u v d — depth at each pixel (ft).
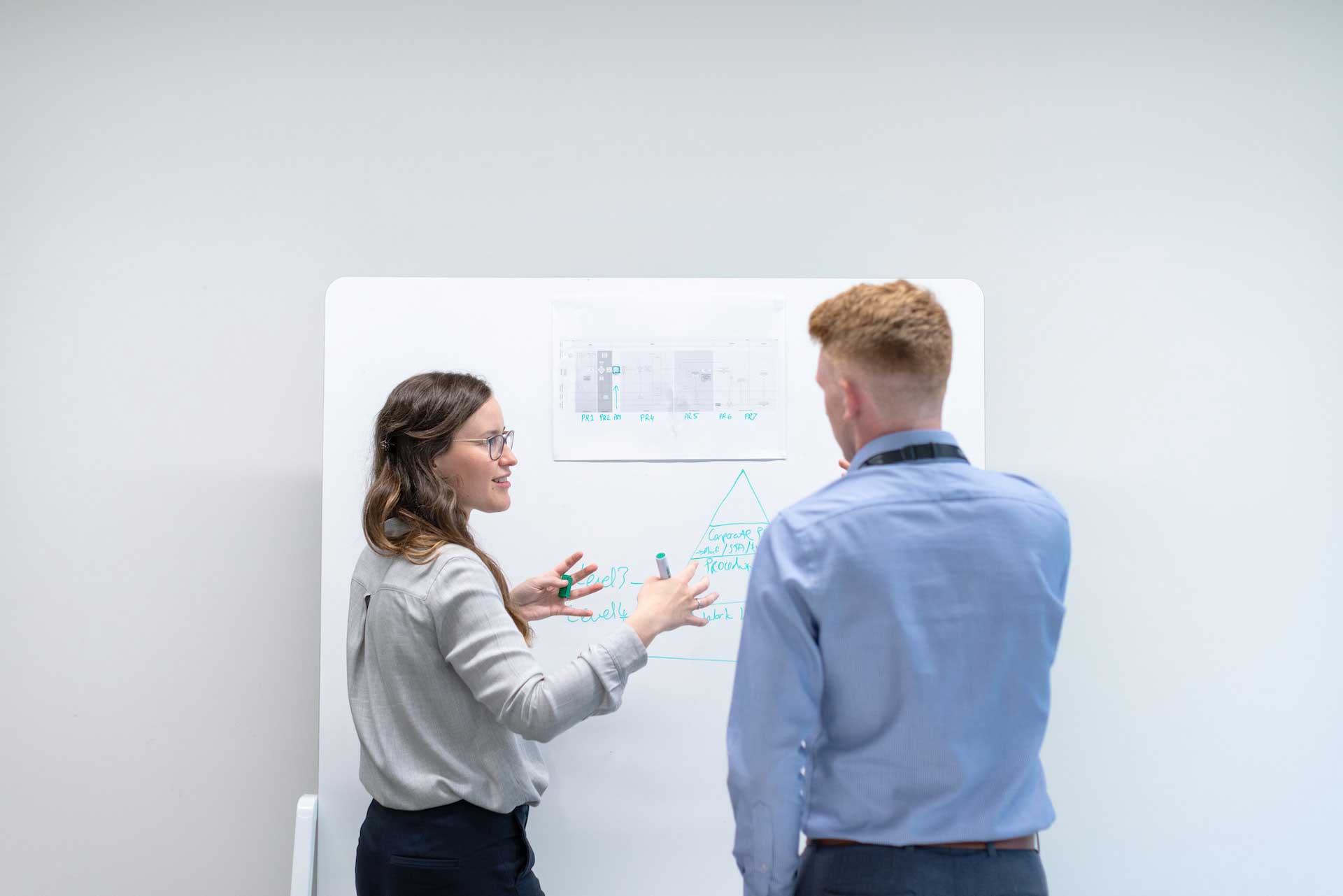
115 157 6.54
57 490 6.43
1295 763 6.49
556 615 5.49
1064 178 6.61
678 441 5.83
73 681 6.37
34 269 6.50
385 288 5.86
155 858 6.32
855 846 3.52
